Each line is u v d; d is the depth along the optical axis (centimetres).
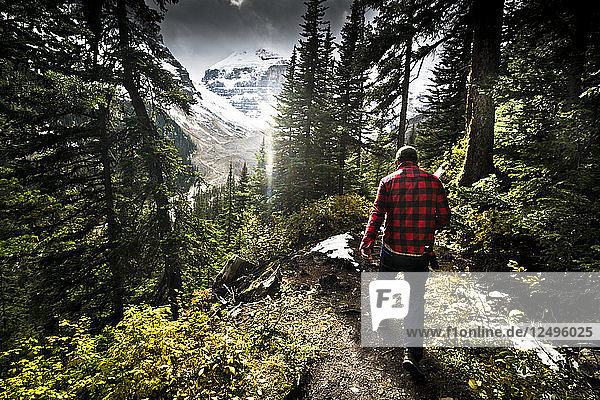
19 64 702
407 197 277
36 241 895
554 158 433
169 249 1077
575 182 384
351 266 567
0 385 320
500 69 632
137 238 1045
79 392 319
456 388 255
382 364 304
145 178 1073
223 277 705
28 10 699
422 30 819
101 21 960
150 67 970
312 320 400
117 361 320
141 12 1031
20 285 868
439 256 506
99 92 838
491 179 513
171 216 1127
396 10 897
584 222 338
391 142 1602
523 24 660
